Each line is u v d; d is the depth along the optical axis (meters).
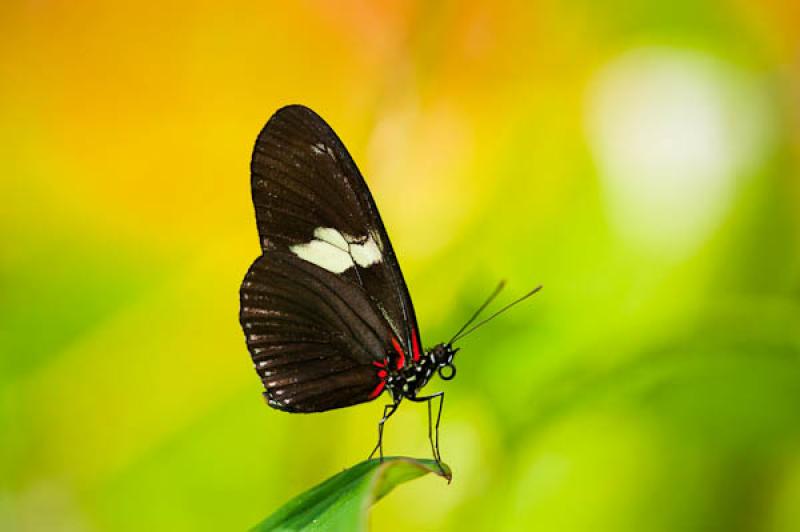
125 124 0.45
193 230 0.45
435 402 0.43
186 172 0.45
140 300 0.45
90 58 0.45
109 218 0.45
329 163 0.39
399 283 0.39
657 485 0.43
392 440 0.43
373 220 0.39
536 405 0.42
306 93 0.44
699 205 0.42
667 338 0.42
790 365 0.42
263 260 0.38
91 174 0.45
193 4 0.45
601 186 0.43
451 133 0.43
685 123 0.42
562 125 0.43
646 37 0.43
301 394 0.39
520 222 0.43
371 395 0.39
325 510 0.35
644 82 0.43
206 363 0.45
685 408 0.43
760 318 0.42
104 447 0.44
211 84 0.45
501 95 0.43
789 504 0.43
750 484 0.43
